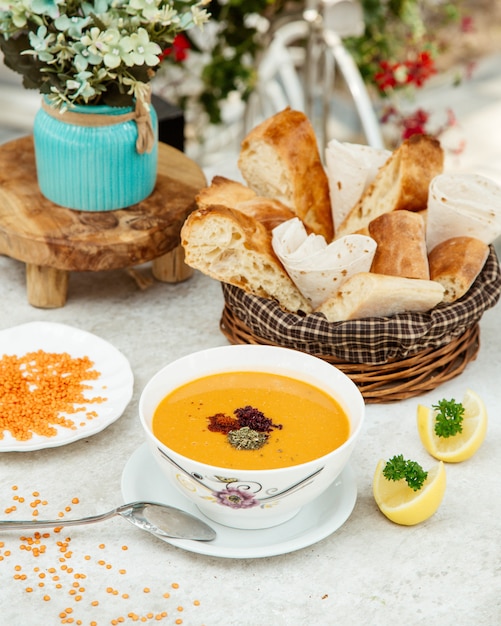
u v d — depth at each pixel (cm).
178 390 107
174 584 99
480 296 116
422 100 324
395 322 112
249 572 101
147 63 120
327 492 106
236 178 158
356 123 270
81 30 121
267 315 114
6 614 97
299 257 116
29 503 106
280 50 231
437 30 268
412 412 117
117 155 128
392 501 105
